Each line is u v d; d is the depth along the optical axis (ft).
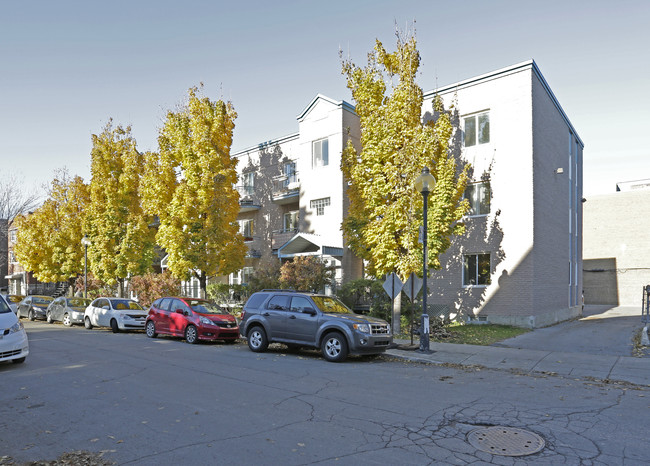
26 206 106.01
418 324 56.29
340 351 37.17
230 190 71.00
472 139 67.36
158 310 55.62
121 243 88.53
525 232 61.72
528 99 62.54
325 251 72.84
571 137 86.48
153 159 73.00
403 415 21.24
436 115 70.13
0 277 188.85
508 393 25.79
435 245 51.13
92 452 16.67
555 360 36.91
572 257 84.58
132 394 25.45
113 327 63.46
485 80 66.18
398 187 49.01
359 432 18.81
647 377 30.73
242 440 17.84
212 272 69.82
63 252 106.52
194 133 69.00
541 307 63.57
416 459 15.94
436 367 35.17
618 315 87.61
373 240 50.52
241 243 73.56
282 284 66.64
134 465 15.46
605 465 15.43
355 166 52.37
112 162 90.89
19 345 34.09
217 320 50.14
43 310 88.33
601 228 125.18
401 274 50.11
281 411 21.91
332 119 81.00
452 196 51.96
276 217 94.02
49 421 20.48
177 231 69.00
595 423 20.01
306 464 15.48
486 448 17.04
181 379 29.58
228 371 32.53
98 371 32.45
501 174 64.18
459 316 66.44
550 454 16.42
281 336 41.50
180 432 18.83
